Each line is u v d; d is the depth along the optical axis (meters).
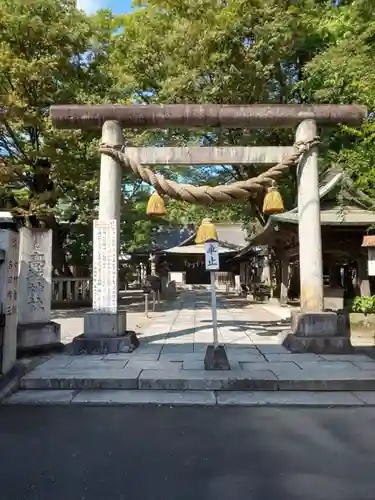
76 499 3.11
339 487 3.26
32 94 13.46
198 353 8.02
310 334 8.19
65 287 19.02
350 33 10.58
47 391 6.07
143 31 15.19
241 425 4.68
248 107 8.60
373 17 9.61
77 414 5.09
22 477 3.46
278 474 3.48
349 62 9.34
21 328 7.95
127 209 19.59
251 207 19.62
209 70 13.79
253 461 3.74
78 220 18.89
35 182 16.64
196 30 13.05
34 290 8.46
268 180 8.68
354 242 12.18
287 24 13.35
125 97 15.81
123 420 4.88
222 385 6.09
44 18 13.70
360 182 8.56
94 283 8.47
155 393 5.92
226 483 3.34
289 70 16.92
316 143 8.56
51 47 13.63
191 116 8.55
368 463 3.69
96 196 15.90
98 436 4.36
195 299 24.42
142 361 7.33
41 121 13.53
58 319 14.30
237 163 8.82
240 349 8.34
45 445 4.12
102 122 8.74
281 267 17.84
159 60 15.40
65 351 8.38
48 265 8.65
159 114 8.57
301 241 8.66
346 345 7.96
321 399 5.63
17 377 6.37
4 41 13.25
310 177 8.63
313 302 8.45
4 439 4.29
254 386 6.08
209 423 4.76
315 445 4.11
